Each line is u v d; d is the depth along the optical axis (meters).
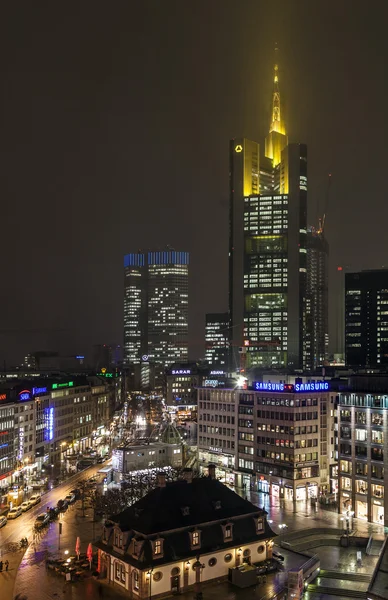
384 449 135.25
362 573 101.75
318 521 135.62
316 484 164.38
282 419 166.38
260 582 94.88
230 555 97.12
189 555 92.06
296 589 89.62
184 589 91.19
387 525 130.25
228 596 89.44
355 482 141.75
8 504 146.88
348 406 144.62
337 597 93.94
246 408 180.62
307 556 107.75
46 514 133.25
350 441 143.75
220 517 98.88
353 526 131.38
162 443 181.62
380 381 145.62
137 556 89.12
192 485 103.12
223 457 189.00
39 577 98.31
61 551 111.88
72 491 160.00
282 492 163.75
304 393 164.12
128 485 141.25
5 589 93.31
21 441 187.50
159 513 94.81
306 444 163.88
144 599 87.12
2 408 175.25
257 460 173.88
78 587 93.50
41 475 193.75
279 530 126.50
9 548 114.31
